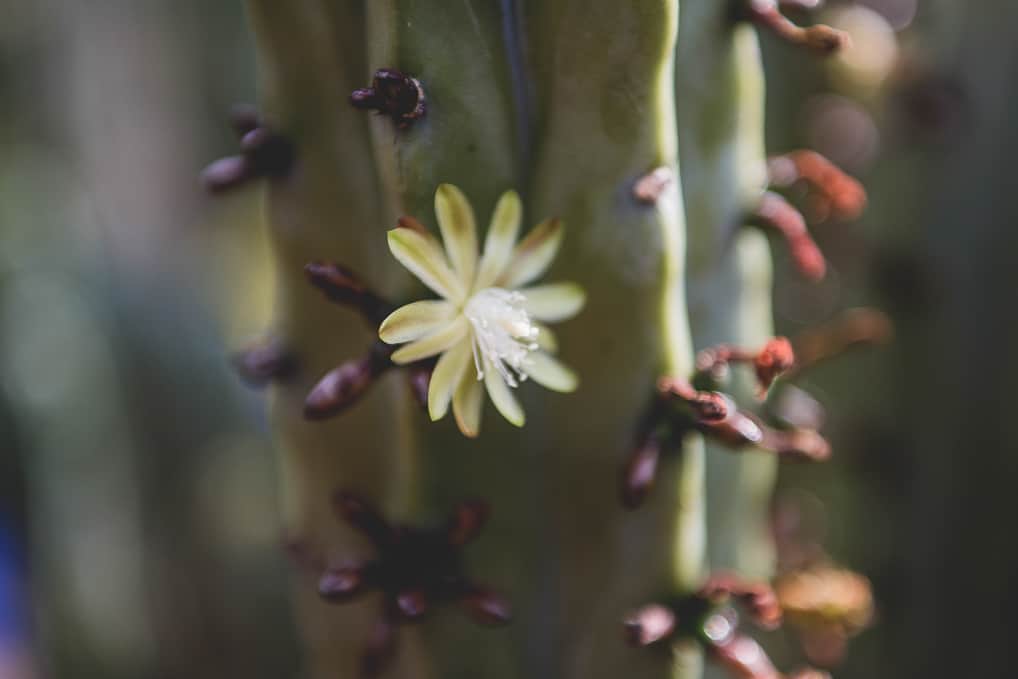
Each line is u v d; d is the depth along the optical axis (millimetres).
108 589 546
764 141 405
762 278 325
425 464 297
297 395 315
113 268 538
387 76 280
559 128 292
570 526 308
